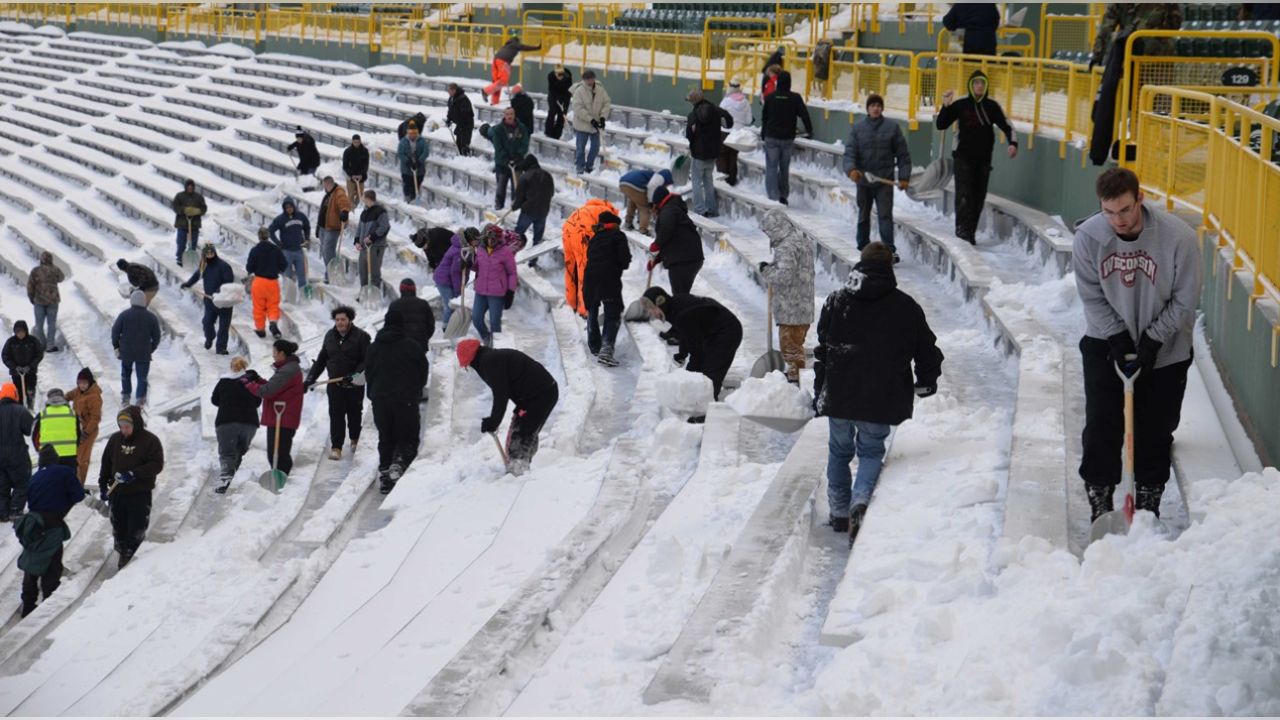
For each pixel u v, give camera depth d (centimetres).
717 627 958
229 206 4422
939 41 2694
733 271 2456
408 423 1706
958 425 1298
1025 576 898
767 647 949
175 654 1331
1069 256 1812
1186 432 1101
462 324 2314
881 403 1082
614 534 1272
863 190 2181
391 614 1199
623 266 2002
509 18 5256
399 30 5503
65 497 1766
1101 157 1748
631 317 2134
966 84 2569
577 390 1894
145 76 6644
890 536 1042
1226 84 1720
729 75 3581
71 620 1491
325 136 4825
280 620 1328
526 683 984
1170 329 898
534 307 2516
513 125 3266
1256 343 1072
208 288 2955
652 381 1825
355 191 3703
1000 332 1623
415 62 5406
